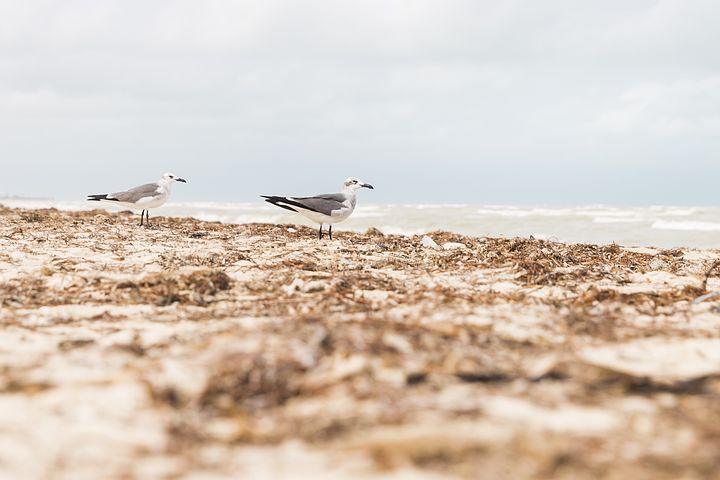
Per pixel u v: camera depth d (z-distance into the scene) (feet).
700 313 20.71
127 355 14.64
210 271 24.52
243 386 12.25
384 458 9.59
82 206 163.02
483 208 133.80
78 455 9.73
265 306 21.40
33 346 15.66
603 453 9.67
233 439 10.44
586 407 11.47
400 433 10.19
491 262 32.94
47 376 12.95
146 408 11.46
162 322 18.84
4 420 10.89
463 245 41.91
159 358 14.38
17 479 8.90
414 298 22.61
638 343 15.98
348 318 18.25
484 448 9.72
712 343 16.02
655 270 33.17
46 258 31.09
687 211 117.60
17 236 39.96
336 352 13.38
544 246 41.06
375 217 104.32
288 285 24.95
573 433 10.34
